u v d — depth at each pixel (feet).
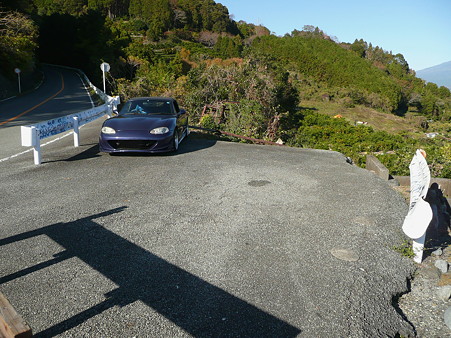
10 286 10.09
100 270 10.89
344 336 8.22
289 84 105.91
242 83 67.46
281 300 9.45
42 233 13.53
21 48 148.97
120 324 8.53
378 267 11.26
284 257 11.68
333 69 426.51
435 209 15.31
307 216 15.23
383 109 361.71
